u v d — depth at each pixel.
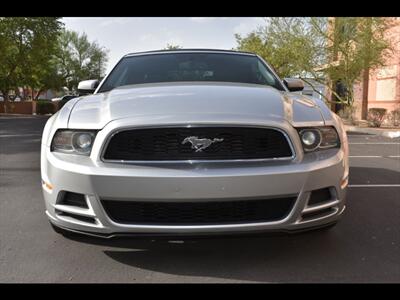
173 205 2.96
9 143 11.56
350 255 3.58
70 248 3.80
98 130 3.09
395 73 20.98
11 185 6.28
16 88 42.56
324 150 3.26
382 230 4.19
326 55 19.94
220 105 3.23
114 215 3.03
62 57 61.41
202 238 2.99
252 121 3.04
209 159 3.00
